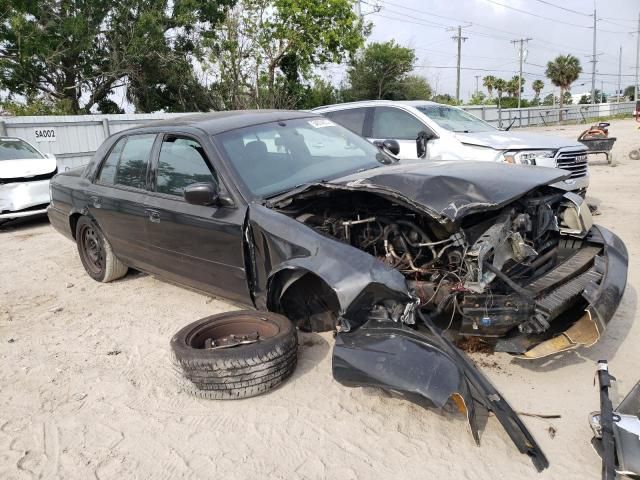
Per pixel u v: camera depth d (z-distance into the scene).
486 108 33.97
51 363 4.21
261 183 4.06
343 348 3.06
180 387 3.58
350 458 2.88
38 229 9.63
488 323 3.06
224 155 4.16
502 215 3.31
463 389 2.71
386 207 3.62
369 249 3.65
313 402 3.41
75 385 3.86
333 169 4.41
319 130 4.94
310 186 3.63
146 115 17.91
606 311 3.37
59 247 8.06
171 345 3.56
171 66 26.61
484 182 3.28
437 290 3.19
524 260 3.56
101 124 16.78
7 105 22.75
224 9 26.92
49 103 24.42
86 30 24.00
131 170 5.10
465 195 3.17
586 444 2.85
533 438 2.80
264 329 3.72
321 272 3.19
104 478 2.88
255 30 27.41
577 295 3.41
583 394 3.28
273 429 3.17
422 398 2.71
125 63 25.58
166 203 4.52
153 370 4.01
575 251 4.07
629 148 17.41
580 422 3.03
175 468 2.91
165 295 5.55
